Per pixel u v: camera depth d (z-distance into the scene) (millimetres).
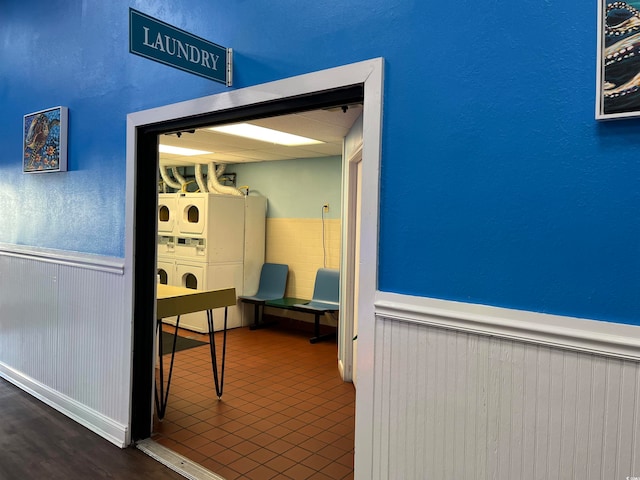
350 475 2504
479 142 1566
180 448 2770
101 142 2967
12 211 3793
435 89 1651
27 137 3518
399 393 1741
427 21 1668
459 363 1606
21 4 3650
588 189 1379
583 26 1386
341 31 1882
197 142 4730
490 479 1549
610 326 1341
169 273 6008
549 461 1441
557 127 1428
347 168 3982
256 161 6270
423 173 1680
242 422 3148
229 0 2268
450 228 1626
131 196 2752
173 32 1954
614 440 1339
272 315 6113
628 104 1292
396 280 1751
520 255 1493
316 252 5766
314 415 3279
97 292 2979
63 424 3068
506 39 1515
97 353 2984
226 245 5777
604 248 1357
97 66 2990
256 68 2158
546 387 1444
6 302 3828
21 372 3674
